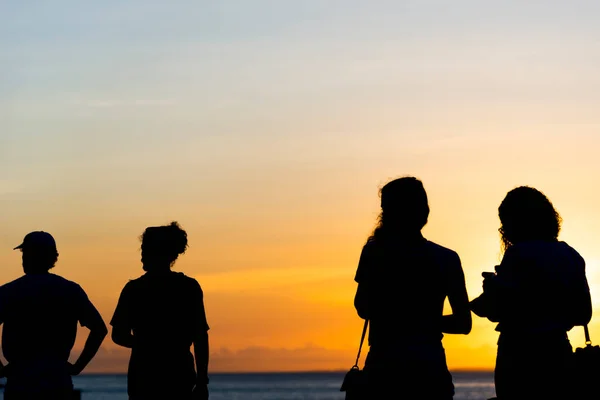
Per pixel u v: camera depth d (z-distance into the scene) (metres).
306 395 176.25
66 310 6.77
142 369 6.86
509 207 6.27
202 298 7.15
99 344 6.91
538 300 5.92
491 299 5.93
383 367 5.45
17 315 6.66
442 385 5.45
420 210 5.66
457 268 5.61
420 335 5.49
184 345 6.97
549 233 6.21
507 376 5.95
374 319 5.57
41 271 6.84
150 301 6.93
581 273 6.06
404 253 5.56
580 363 5.89
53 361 6.67
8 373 6.67
